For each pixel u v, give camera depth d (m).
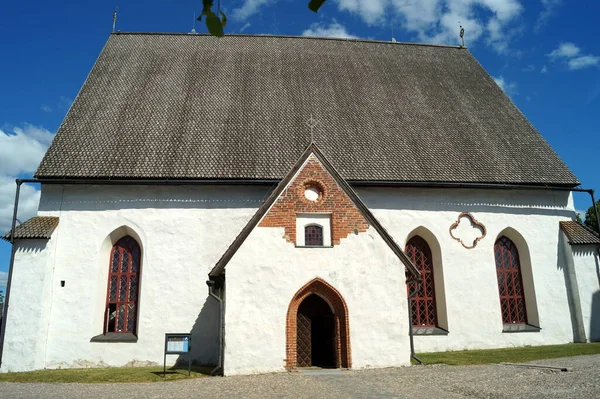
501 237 23.05
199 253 20.03
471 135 25.12
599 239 22.09
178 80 25.80
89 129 22.25
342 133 23.69
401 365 15.88
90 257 19.66
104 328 19.56
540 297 22.03
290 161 21.55
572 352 18.31
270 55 29.00
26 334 17.94
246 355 15.32
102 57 26.91
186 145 21.83
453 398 10.47
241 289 15.78
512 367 14.87
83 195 20.31
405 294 16.47
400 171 21.97
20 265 18.58
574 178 23.33
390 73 29.12
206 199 20.66
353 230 16.78
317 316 16.84
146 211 20.31
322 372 15.02
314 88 26.59
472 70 30.89
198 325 19.30
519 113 27.44
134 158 20.91
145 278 19.59
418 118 25.72
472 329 21.09
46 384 14.41
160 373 16.34
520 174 23.02
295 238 16.47
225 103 24.59
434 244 22.05
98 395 12.15
